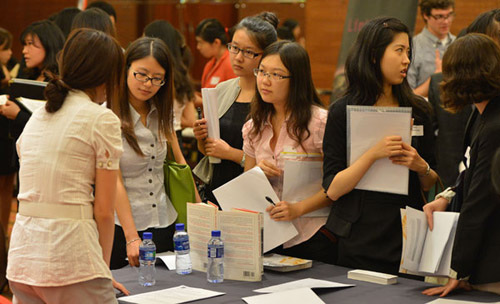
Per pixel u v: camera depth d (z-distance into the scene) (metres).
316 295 2.32
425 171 2.65
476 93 2.20
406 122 2.58
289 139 2.86
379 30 2.62
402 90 2.73
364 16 4.44
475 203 2.21
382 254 2.69
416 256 2.45
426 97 4.55
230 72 5.41
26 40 4.21
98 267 2.07
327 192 2.72
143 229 2.91
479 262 2.27
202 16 8.48
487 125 2.20
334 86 4.60
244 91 3.29
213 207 2.70
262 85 2.81
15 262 2.09
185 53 5.20
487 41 2.22
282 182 2.89
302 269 2.73
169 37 4.82
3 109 3.94
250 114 2.99
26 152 2.12
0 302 2.75
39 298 2.13
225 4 8.37
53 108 2.10
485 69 2.18
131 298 2.37
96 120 2.08
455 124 3.76
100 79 2.12
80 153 2.07
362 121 2.60
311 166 2.83
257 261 2.57
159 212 2.97
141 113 2.93
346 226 2.74
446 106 2.29
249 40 3.14
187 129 5.78
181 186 3.05
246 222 2.59
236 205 2.86
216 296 2.38
